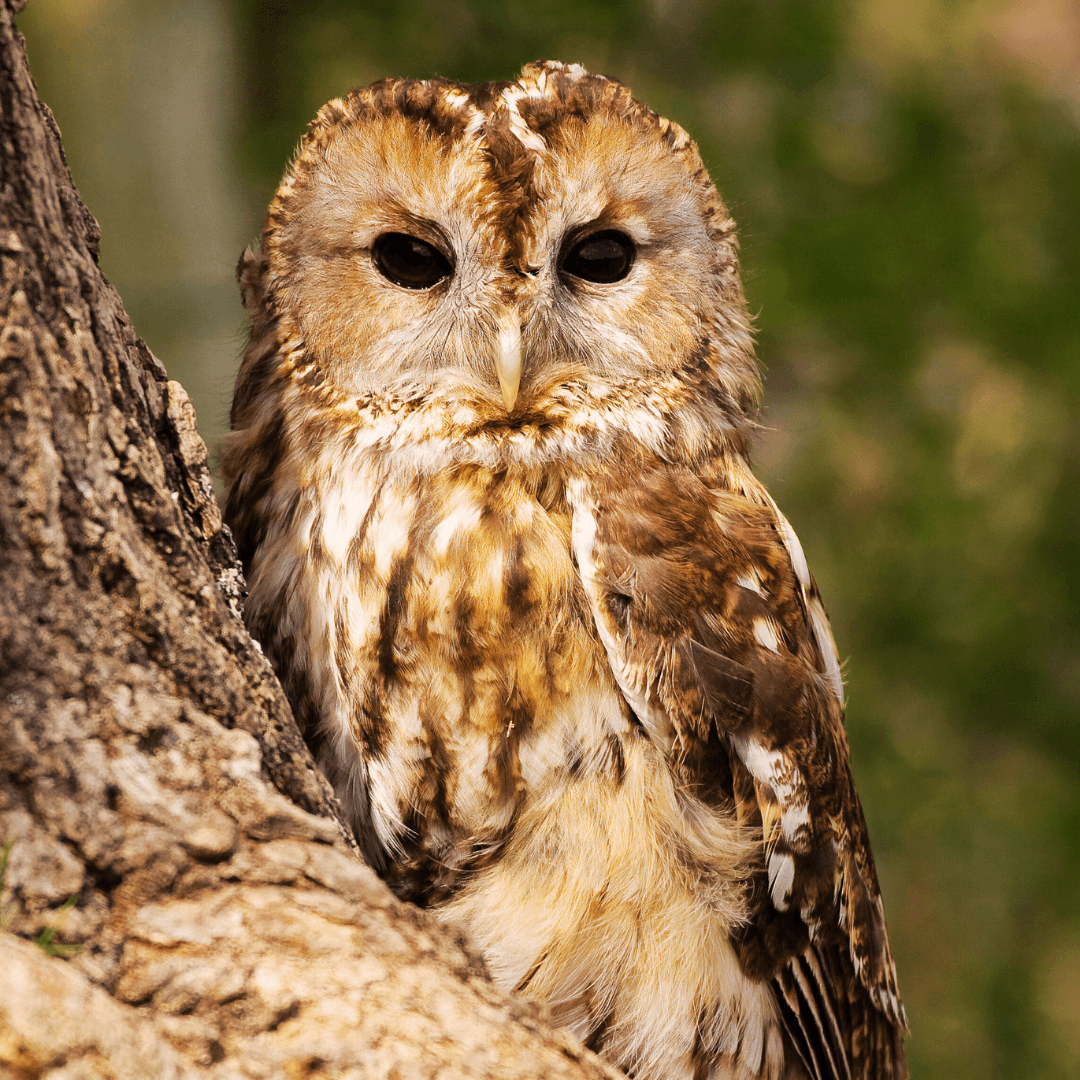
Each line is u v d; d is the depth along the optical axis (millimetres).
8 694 4152
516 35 6148
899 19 6555
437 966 4180
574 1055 4188
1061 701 5887
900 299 6051
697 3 6250
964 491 6066
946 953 5605
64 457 4164
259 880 4172
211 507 4215
